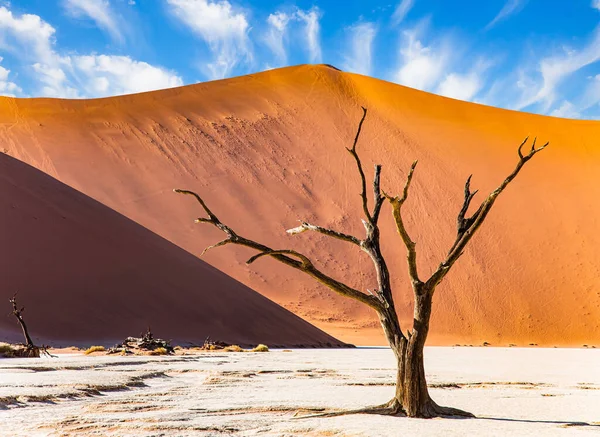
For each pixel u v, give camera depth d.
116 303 44.38
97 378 15.43
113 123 93.19
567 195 93.25
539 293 78.94
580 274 81.31
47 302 41.78
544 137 107.81
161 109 99.38
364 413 9.55
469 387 15.52
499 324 75.25
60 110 94.06
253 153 95.06
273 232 82.38
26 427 8.51
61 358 26.23
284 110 107.25
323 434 7.75
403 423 8.59
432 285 9.57
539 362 30.52
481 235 86.00
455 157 101.00
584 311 76.88
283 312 56.03
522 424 8.74
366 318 73.94
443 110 114.88
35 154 83.25
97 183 81.50
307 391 13.46
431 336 72.19
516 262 82.69
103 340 40.53
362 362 26.48
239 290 54.31
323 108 109.56
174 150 90.75
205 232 79.75
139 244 51.28
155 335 42.94
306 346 51.12
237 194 86.62
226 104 105.56
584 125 111.06
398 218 9.41
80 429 8.16
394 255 82.44
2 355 26.70
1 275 42.25
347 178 94.50
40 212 48.44
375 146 101.88
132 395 12.49
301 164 95.69
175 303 47.28
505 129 109.94
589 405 11.55
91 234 49.16
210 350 39.44
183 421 8.87
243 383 15.49
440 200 91.50
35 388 12.55
